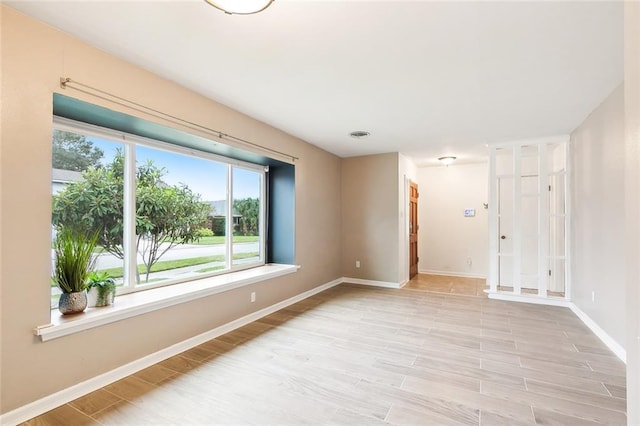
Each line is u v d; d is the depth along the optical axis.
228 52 2.21
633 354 0.80
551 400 2.06
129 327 2.39
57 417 1.86
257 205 4.42
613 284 2.86
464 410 1.95
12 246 1.77
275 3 1.69
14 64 1.78
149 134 2.82
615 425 1.81
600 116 3.13
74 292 2.18
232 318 3.36
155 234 3.06
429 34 1.98
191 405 2.00
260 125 3.71
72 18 1.84
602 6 1.69
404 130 4.09
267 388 2.19
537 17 1.80
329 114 3.49
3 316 1.74
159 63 2.37
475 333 3.23
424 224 6.84
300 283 4.57
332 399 2.06
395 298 4.64
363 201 5.66
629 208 0.83
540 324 3.52
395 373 2.40
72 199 2.42
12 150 1.77
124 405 1.99
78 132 2.44
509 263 5.43
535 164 5.36
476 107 3.26
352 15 1.79
